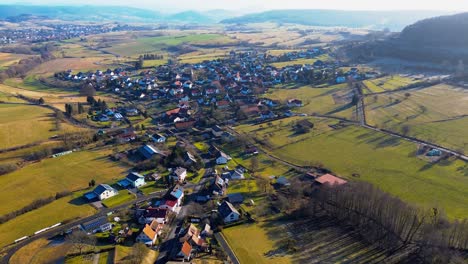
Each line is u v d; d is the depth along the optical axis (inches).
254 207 4628.4
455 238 3607.3
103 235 4028.1
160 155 6053.2
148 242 3897.6
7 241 3932.1
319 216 4414.4
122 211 4495.6
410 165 5664.4
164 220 4313.5
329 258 3649.1
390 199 4020.7
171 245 3919.8
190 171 5713.6
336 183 4650.6
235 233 4097.0
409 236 3814.0
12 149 6456.7
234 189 5118.1
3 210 4554.6
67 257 3614.7
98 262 3535.9
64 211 4520.2
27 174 5551.2
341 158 6043.3
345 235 4020.7
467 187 4933.6
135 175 5260.8
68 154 6328.7
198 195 4948.3
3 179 5388.8
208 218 4407.0
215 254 3725.4
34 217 4384.8
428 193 4822.8
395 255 3666.3
